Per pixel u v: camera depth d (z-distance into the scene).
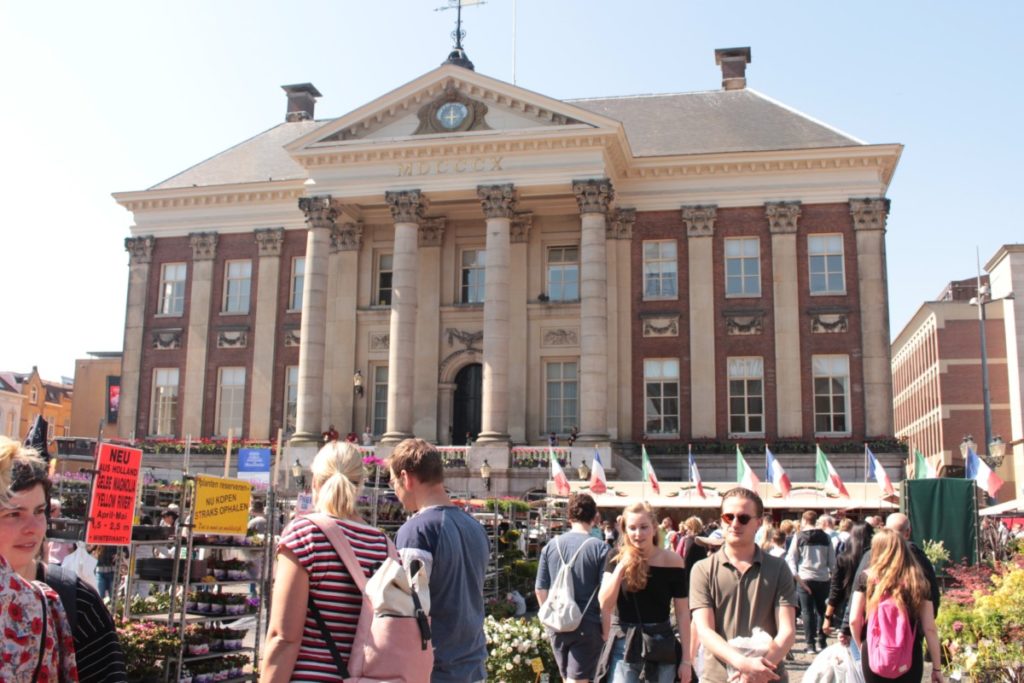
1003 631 13.41
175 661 12.37
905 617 8.48
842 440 41.16
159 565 13.16
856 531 13.49
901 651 8.41
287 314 46.75
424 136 40.72
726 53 50.66
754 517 7.65
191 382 47.00
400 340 40.00
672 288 43.56
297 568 5.33
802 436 41.47
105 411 63.34
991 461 42.41
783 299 42.50
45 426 14.12
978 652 12.96
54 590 4.79
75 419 64.00
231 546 13.70
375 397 44.84
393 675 5.19
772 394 42.00
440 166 41.03
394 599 5.29
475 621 6.64
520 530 27.47
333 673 5.22
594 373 38.25
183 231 48.59
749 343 42.59
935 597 9.45
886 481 32.44
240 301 47.59
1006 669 12.72
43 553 9.80
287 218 47.41
